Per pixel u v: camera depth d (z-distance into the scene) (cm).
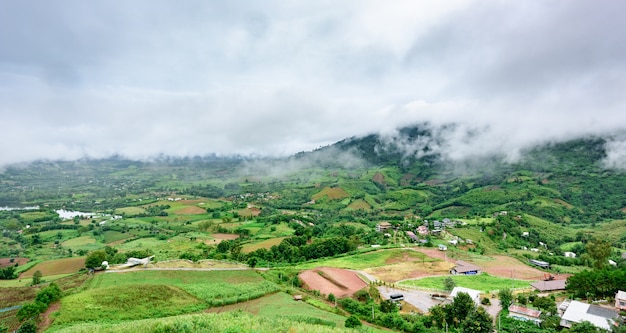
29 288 9294
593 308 7438
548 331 6881
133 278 9700
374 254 15262
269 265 13412
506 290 8944
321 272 12038
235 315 6350
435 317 7431
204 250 15788
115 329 4788
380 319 7806
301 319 7012
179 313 7531
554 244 19712
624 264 13375
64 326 6481
